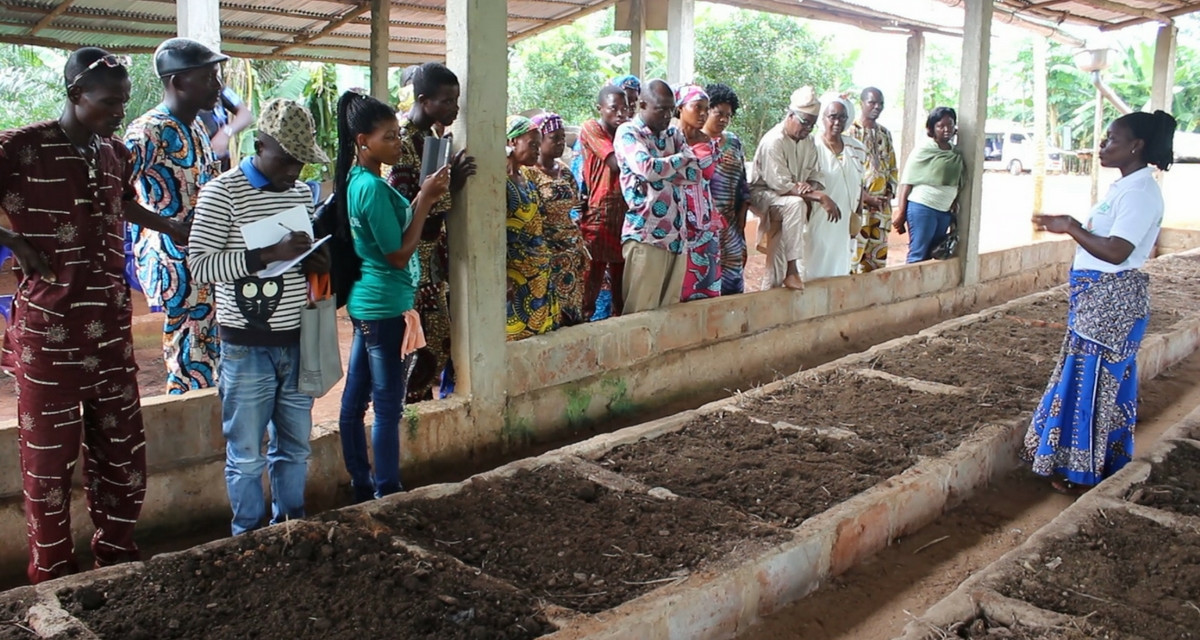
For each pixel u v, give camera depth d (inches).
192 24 239.1
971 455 175.8
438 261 184.9
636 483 157.2
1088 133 1322.6
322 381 133.1
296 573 121.0
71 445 120.5
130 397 126.2
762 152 267.7
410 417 175.9
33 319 114.3
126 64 114.8
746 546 134.1
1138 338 173.8
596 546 133.3
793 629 130.1
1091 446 175.0
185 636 105.9
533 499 149.4
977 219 351.9
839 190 284.8
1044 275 414.6
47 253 113.0
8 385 243.1
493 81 175.9
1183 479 165.0
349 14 343.9
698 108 226.7
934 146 340.8
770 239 273.9
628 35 761.6
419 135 166.4
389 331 150.2
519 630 110.1
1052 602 122.8
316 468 165.3
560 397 205.9
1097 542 138.8
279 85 483.8
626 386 222.1
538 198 200.2
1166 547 137.9
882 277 309.4
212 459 158.1
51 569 122.6
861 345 296.0
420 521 137.9
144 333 286.2
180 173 148.6
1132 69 1245.7
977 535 163.2
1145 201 163.9
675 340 234.4
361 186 141.0
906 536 159.9
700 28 697.0
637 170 210.4
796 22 716.0
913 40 503.8
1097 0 425.7
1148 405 244.1
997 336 272.7
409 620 111.2
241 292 126.2
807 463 168.4
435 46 411.8
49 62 585.3
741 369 256.2
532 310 203.2
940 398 209.5
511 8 376.5
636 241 225.1
